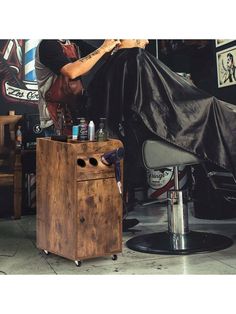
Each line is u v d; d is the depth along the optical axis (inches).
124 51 126.0
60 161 105.4
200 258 111.5
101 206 105.3
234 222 123.3
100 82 127.0
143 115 122.3
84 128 109.1
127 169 123.7
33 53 132.7
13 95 135.1
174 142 120.4
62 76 130.6
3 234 126.6
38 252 116.3
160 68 125.3
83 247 103.5
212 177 123.6
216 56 126.9
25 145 136.3
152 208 125.0
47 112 133.8
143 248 116.0
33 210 136.7
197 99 124.2
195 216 123.7
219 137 123.2
